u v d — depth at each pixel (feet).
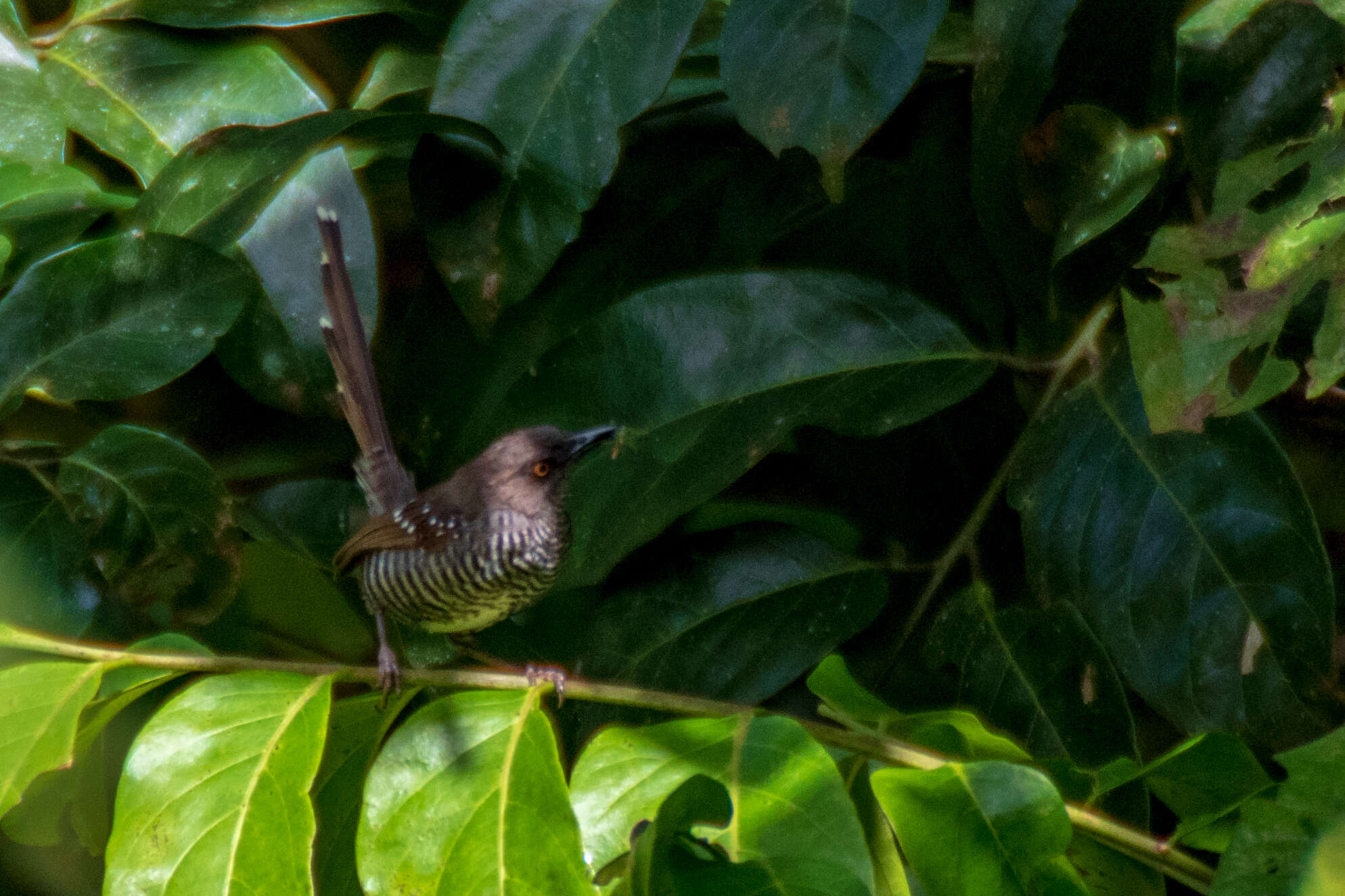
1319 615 18.15
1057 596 19.86
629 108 19.97
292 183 21.16
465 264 20.51
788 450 23.35
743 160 22.94
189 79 22.17
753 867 13.61
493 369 22.47
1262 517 18.67
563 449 21.86
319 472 25.31
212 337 19.54
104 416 22.89
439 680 17.97
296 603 24.18
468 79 20.49
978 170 19.24
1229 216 17.26
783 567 21.91
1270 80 17.63
